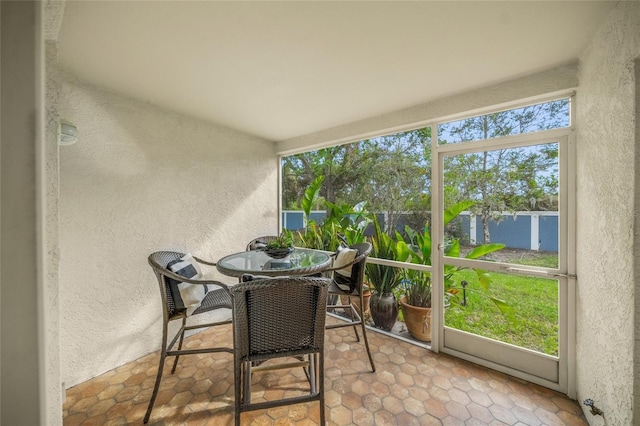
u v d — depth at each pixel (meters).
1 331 0.35
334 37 1.40
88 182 1.89
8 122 0.35
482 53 1.55
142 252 2.19
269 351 1.29
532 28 1.33
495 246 2.04
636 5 1.01
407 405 1.62
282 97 2.13
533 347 1.88
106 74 1.77
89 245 1.90
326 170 4.03
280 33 1.36
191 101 2.20
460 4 1.17
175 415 1.56
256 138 3.20
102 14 1.20
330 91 2.03
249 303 1.24
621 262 1.13
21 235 0.36
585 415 1.53
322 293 1.29
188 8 1.18
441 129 2.27
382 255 2.74
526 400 1.67
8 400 0.35
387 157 3.17
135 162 2.15
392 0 1.14
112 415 1.56
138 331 2.15
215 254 2.73
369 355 1.98
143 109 2.19
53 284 0.68
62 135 1.42
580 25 1.30
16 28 0.36
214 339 2.46
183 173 2.47
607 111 1.24
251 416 1.55
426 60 1.62
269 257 2.14
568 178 1.72
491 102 1.93
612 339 1.21
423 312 2.41
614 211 1.19
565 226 1.76
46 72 0.72
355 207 3.35
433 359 2.14
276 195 3.46
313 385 1.59
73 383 1.81
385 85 1.94
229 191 2.88
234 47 1.48
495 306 2.04
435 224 2.29
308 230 3.53
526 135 1.89
